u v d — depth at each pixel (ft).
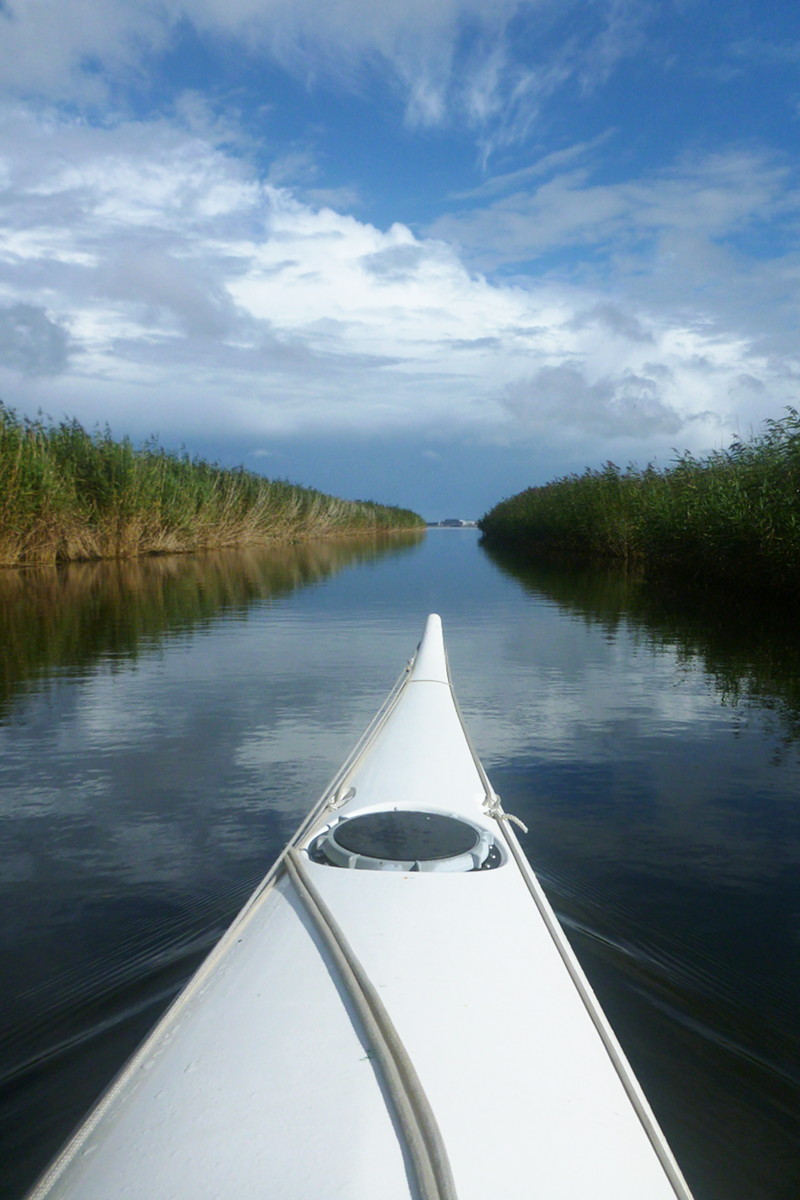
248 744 17.29
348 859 5.73
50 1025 7.44
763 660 27.25
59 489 64.64
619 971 8.38
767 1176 5.69
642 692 22.40
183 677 24.34
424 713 10.83
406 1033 4.06
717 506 45.68
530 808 13.62
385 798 7.43
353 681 23.76
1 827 12.77
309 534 140.56
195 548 92.68
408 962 4.63
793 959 8.68
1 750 16.96
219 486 103.50
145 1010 7.66
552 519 94.84
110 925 9.50
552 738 17.88
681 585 56.29
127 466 75.87
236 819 13.04
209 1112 3.63
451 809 7.14
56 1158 3.52
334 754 16.55
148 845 11.99
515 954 4.87
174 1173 3.31
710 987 8.10
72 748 17.03
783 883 10.71
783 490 42.32
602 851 11.78
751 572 44.52
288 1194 3.13
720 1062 6.88
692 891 10.44
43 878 10.89
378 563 85.10
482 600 47.09
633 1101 3.99
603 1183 3.39
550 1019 4.39
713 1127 6.13
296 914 5.22
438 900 5.26
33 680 23.95
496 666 26.27
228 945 5.14
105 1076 6.66
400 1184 3.13
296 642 31.01
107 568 65.51
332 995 4.33
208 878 10.81
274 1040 4.04
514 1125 3.58
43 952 8.87
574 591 52.90
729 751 16.87
